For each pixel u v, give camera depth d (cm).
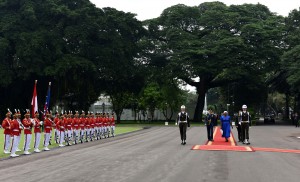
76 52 5659
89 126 2748
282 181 1158
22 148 2275
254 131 4153
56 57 5275
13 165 1510
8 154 1942
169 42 6619
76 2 5909
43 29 5241
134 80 6744
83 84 5862
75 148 2220
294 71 5931
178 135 3388
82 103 6388
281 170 1362
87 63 5341
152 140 2789
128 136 3297
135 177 1207
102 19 5859
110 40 5934
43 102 5669
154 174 1260
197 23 6850
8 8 5419
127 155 1802
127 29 6172
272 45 6284
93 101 6781
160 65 6956
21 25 5238
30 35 5069
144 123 6944
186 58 6156
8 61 5284
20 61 5044
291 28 6700
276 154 1856
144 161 1580
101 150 2064
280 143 2550
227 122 2578
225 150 1997
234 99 7544
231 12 6619
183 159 1636
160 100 7344
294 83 5894
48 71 5031
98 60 5778
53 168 1409
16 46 5019
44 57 5178
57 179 1180
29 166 1473
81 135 2628
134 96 7412
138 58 6906
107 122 3136
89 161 1598
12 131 1866
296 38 6400
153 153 1877
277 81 7400
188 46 6334
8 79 5081
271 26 6462
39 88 5675
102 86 6519
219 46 6116
